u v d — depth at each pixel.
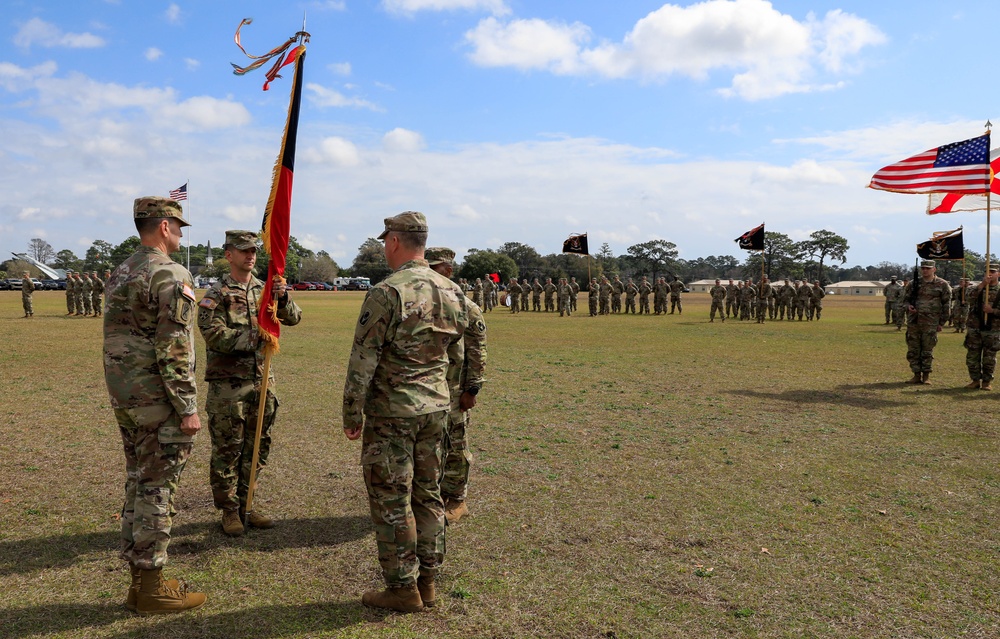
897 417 8.53
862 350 16.53
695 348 17.05
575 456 6.64
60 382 10.79
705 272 188.75
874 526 4.79
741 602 3.64
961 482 5.82
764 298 27.11
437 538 3.58
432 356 3.54
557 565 4.11
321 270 118.19
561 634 3.30
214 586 3.80
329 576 3.95
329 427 7.80
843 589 3.80
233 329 4.52
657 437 7.45
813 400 9.71
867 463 6.41
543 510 5.10
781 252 134.12
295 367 12.85
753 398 9.87
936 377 12.00
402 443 3.44
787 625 3.40
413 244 3.69
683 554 4.29
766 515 5.00
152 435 3.45
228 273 4.79
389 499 3.45
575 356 15.25
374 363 3.36
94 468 6.09
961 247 16.89
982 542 4.50
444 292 3.62
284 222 4.48
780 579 3.93
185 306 3.43
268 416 4.77
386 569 3.49
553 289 38.53
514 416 8.56
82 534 4.56
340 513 5.03
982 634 3.32
